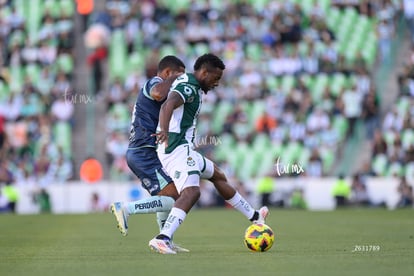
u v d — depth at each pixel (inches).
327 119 3969.0
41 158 3782.0
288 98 4020.7
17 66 4274.1
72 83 4318.4
